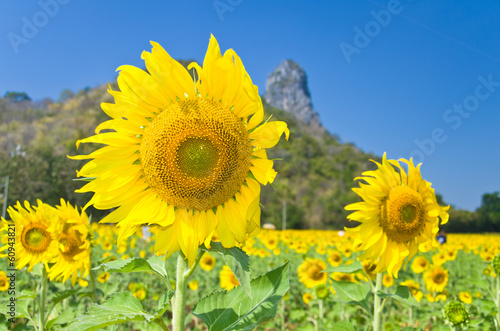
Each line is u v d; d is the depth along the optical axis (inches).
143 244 579.5
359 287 164.9
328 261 362.3
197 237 88.8
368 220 157.3
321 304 311.0
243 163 89.5
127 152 91.7
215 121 88.3
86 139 88.4
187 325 350.6
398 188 158.4
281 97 4889.3
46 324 160.9
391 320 330.3
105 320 74.9
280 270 96.9
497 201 2576.3
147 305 350.3
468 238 1194.0
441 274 328.8
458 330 217.5
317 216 3243.1
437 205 159.0
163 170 87.9
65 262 167.9
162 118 90.4
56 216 167.3
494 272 239.6
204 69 90.3
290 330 360.2
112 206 91.0
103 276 302.4
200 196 88.0
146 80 90.0
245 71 86.3
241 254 83.0
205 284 469.7
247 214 86.2
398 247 158.6
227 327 88.0
